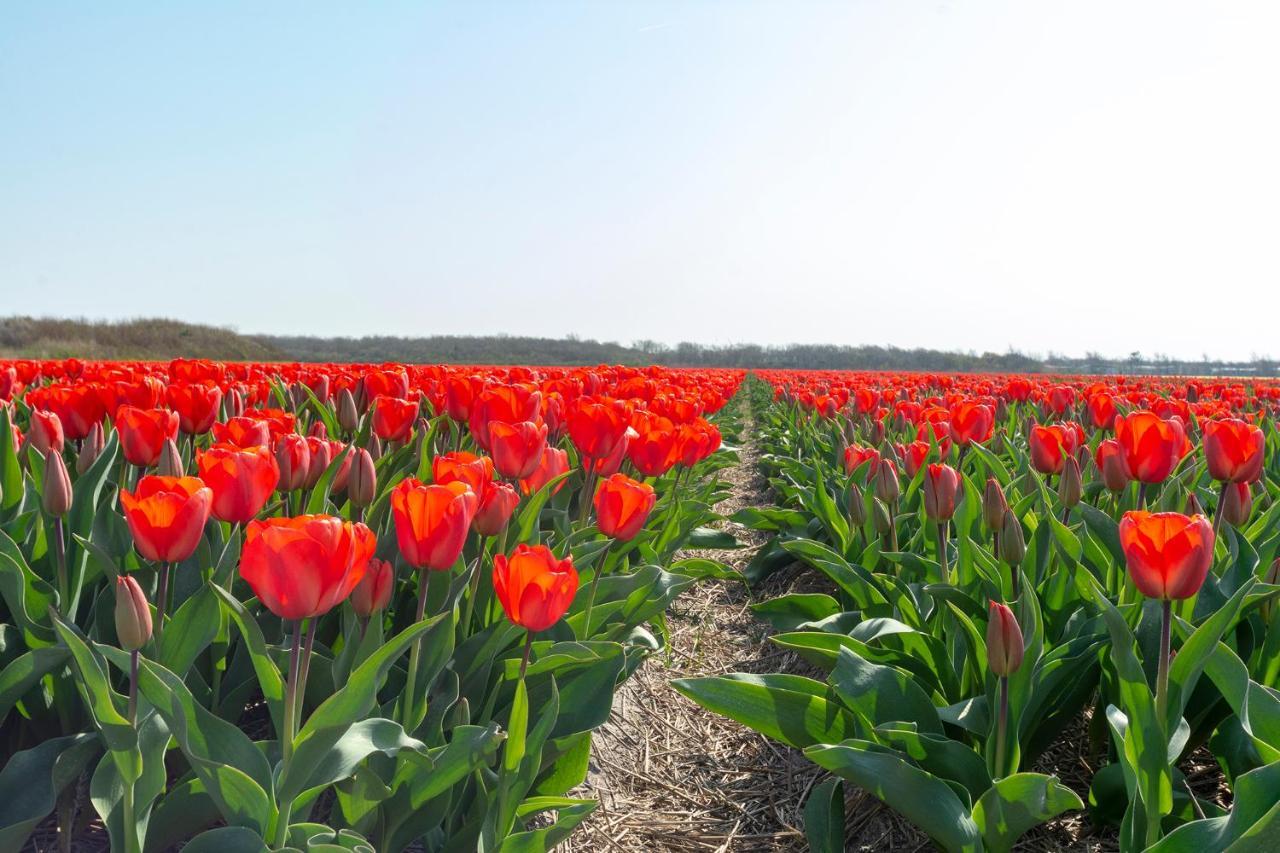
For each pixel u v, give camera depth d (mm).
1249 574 3156
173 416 2979
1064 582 3510
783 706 2924
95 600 2693
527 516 3184
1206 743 3525
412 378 7824
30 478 3293
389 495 3217
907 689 2898
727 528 8656
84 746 2150
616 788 3725
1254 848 1753
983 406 5145
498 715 2914
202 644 2135
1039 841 3070
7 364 7074
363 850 1816
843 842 2855
